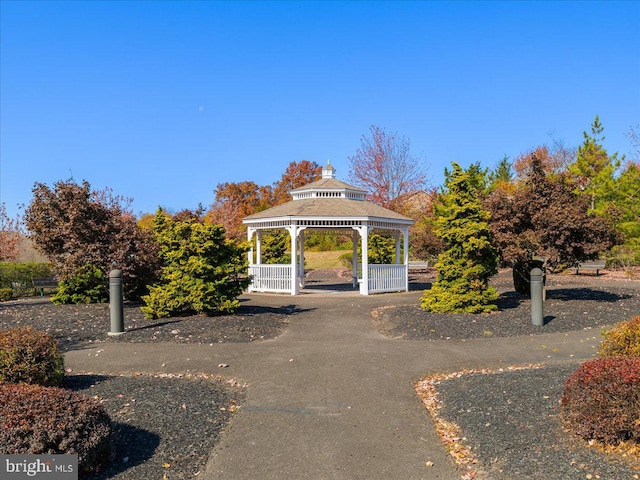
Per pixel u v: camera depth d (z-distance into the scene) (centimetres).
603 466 432
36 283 2352
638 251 2616
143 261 1589
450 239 1344
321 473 448
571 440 486
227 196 5412
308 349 960
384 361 859
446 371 795
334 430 547
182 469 452
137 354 930
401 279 2197
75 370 820
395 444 510
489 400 617
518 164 4356
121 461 464
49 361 668
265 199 5538
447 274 1332
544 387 646
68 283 1633
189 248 1287
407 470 453
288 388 704
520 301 1498
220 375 781
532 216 1347
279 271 2081
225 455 484
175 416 575
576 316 1208
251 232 2230
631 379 459
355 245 2447
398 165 3559
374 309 1542
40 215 1569
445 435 530
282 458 478
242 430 545
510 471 437
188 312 1338
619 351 655
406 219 2220
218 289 1300
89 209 1584
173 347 985
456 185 1356
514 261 1351
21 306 1638
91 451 433
